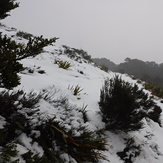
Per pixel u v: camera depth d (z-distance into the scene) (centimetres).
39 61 831
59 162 187
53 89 430
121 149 296
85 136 237
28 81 414
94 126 311
